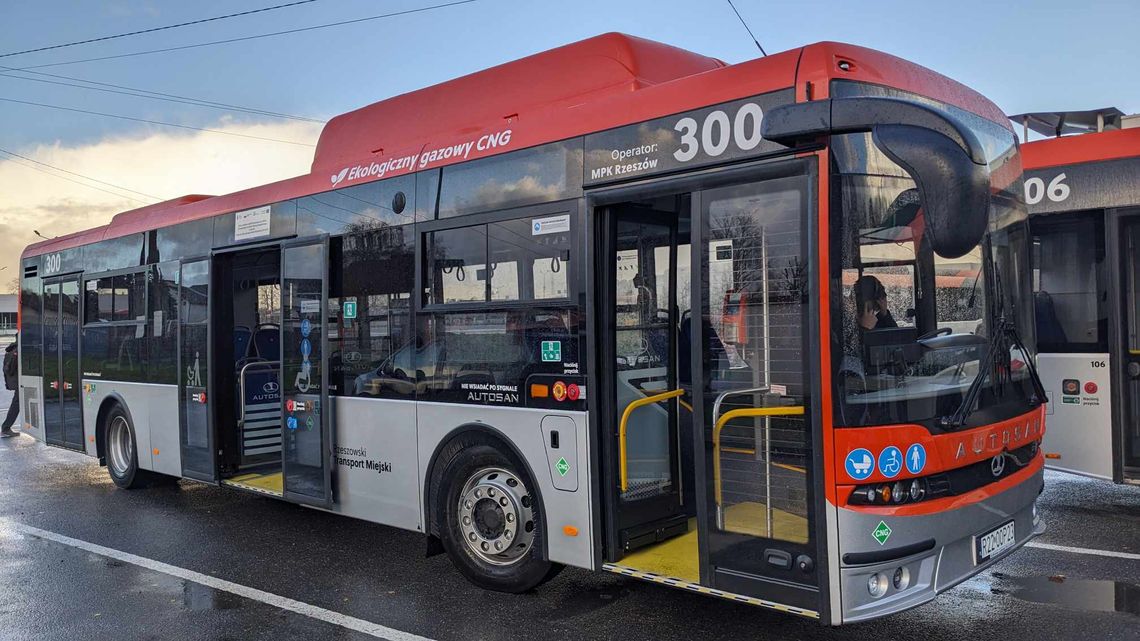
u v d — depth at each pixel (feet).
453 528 18.22
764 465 13.34
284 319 22.74
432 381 18.61
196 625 16.47
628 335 16.19
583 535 15.78
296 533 23.47
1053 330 24.45
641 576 14.98
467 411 17.80
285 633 15.94
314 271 21.66
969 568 13.50
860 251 12.65
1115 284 23.34
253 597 18.04
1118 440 23.25
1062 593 16.84
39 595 18.42
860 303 12.62
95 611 17.35
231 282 26.18
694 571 15.02
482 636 15.44
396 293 19.53
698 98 14.29
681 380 17.48
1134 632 14.82
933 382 13.04
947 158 11.05
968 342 13.67
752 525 13.51
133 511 26.66
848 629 15.16
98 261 31.73
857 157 12.70
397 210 19.60
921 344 12.94
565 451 16.01
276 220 23.21
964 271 13.85
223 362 25.90
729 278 13.76
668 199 17.08
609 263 15.75
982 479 13.71
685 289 17.56
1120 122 27.71
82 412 32.40
